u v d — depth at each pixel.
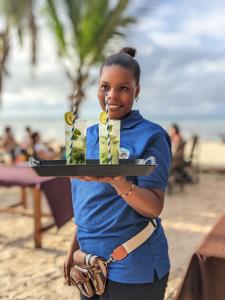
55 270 3.94
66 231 5.18
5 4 11.32
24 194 6.21
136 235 1.51
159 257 1.56
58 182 4.32
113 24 10.06
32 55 12.34
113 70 1.51
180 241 4.88
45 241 4.81
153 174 1.44
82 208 1.59
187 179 9.18
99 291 1.53
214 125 67.31
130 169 1.28
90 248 1.58
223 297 1.83
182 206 6.87
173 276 3.75
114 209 1.51
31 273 3.87
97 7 10.12
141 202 1.39
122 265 1.50
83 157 1.31
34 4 11.52
